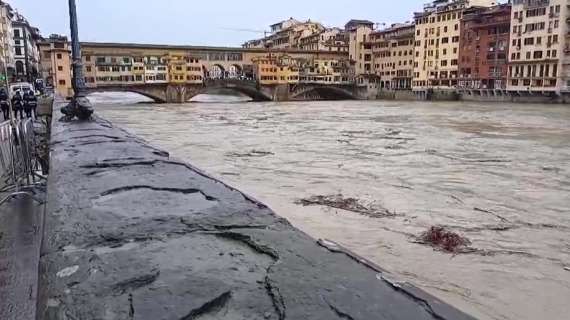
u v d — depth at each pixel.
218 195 4.40
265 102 107.75
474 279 10.24
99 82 98.62
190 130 45.53
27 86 41.75
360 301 2.19
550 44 85.31
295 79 117.62
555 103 86.06
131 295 2.24
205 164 25.89
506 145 35.19
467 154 30.30
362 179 21.66
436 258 11.48
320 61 127.56
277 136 40.44
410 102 103.88
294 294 2.24
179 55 103.88
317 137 39.88
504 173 23.72
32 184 12.62
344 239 12.91
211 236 3.14
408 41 117.94
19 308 6.56
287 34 156.50
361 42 129.38
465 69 102.75
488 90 97.06
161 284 2.36
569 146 34.69
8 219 10.30
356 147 33.38
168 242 3.01
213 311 2.11
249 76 119.44
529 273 10.62
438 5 116.88
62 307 2.16
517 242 12.84
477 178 22.06
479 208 16.48
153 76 110.31
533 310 8.91
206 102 105.31
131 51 106.94
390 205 16.78
